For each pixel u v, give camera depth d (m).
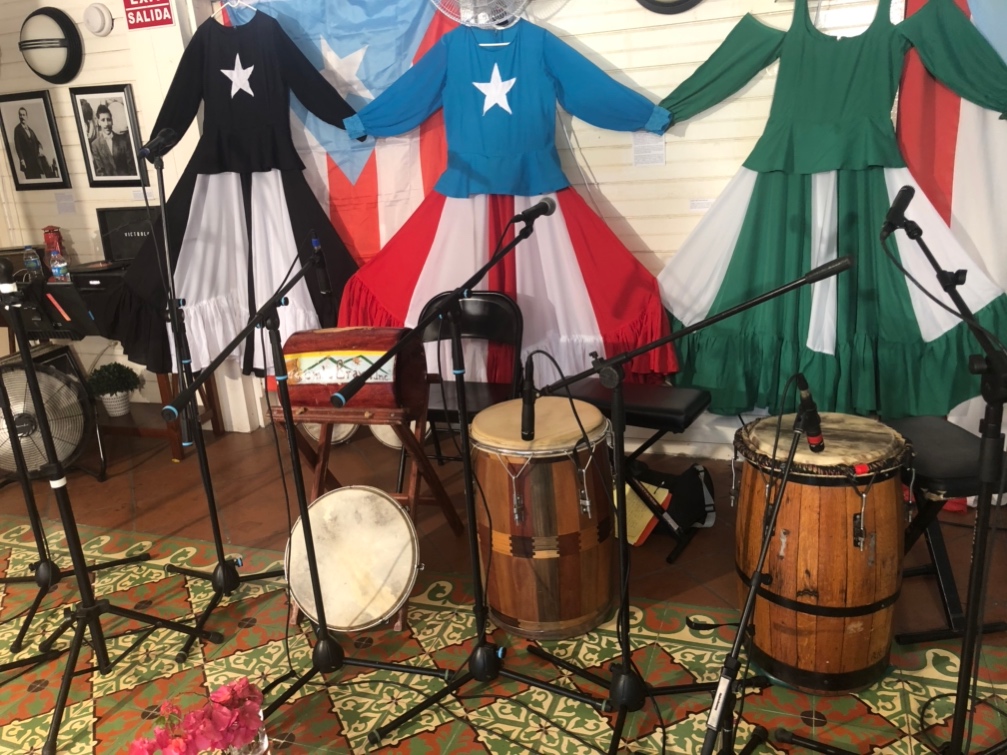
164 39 3.59
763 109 3.06
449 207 3.26
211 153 3.47
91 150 3.97
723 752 1.80
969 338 2.88
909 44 2.75
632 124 3.10
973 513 2.92
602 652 2.35
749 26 2.92
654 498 2.83
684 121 3.15
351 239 3.67
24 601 2.81
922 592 2.53
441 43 3.17
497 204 3.23
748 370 3.15
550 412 2.42
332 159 3.58
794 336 3.03
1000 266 2.88
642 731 2.05
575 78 3.06
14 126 4.07
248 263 3.66
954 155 2.84
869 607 2.01
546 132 3.13
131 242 3.99
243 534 3.14
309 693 2.26
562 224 3.18
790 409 3.09
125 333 3.68
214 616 2.64
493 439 2.26
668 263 3.23
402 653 2.41
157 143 2.33
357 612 2.42
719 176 3.18
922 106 2.82
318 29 3.43
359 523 2.50
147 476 3.72
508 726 2.10
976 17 2.69
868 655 2.08
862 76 2.79
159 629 2.59
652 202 3.30
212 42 3.39
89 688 2.34
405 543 2.46
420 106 3.26
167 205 3.54
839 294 2.92
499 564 2.37
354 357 2.50
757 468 2.09
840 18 2.87
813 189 2.90
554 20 3.18
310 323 3.66
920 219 2.85
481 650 2.19
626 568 1.93
